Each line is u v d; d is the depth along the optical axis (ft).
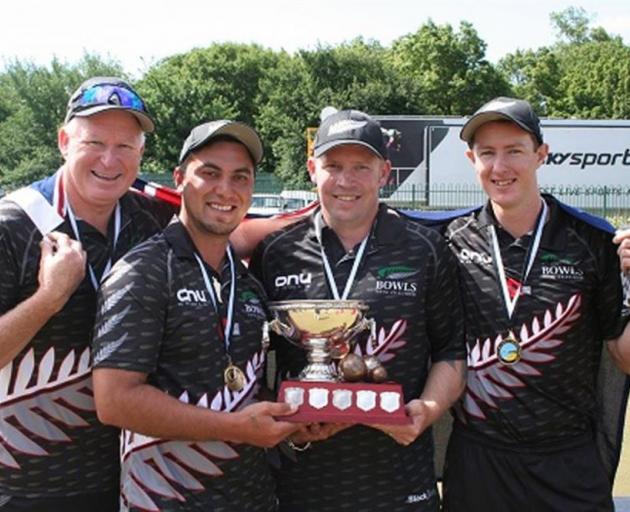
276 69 178.29
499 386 10.99
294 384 9.45
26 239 9.60
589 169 89.51
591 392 11.44
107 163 9.74
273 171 155.22
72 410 9.79
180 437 8.77
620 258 10.68
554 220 11.32
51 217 9.82
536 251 11.15
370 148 10.21
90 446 9.93
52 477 9.82
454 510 11.44
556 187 86.84
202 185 9.33
